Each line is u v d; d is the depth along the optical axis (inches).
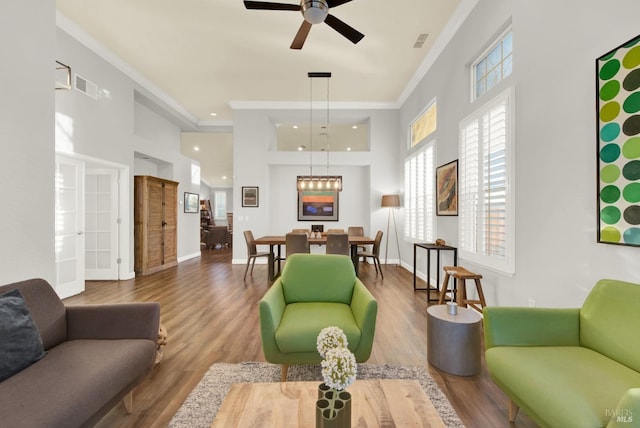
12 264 74.8
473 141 128.5
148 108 244.7
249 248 209.5
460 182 139.3
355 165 269.6
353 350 74.2
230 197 565.6
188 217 300.0
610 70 68.9
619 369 52.8
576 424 41.8
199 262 275.7
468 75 138.9
